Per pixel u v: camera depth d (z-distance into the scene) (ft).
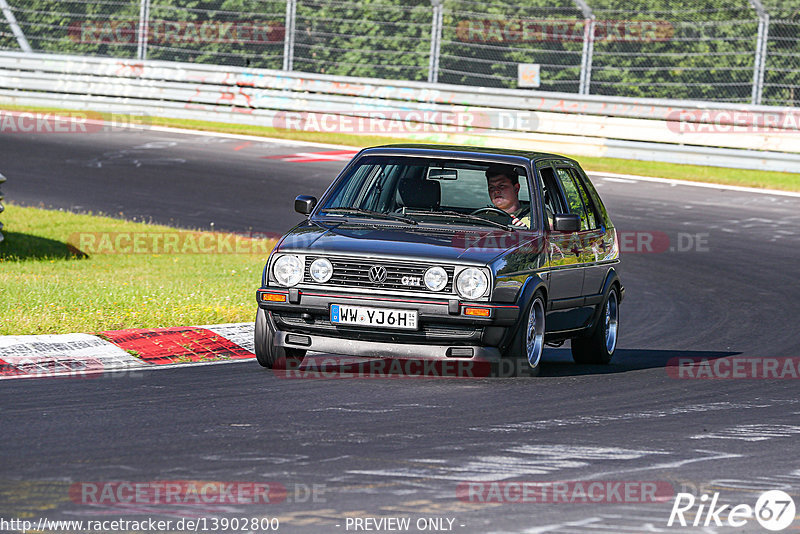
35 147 283.59
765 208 246.27
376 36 333.21
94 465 70.38
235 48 350.43
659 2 308.81
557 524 61.36
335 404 91.30
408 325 100.53
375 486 67.36
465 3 310.65
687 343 136.56
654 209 241.14
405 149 115.96
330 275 102.42
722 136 290.76
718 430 86.74
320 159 285.23
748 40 302.04
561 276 112.57
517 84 324.80
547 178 116.67
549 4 316.40
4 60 346.13
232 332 123.13
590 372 114.73
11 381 97.86
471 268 100.78
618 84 297.74
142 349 113.50
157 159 276.41
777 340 138.62
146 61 339.36
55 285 144.66
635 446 80.12
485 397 96.32
